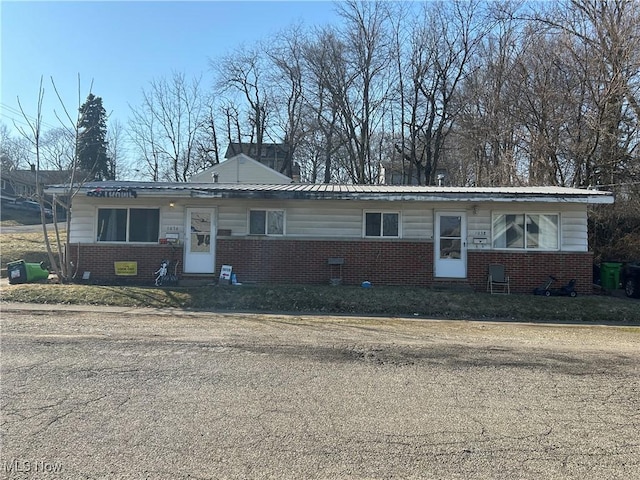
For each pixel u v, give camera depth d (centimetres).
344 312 1152
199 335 807
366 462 357
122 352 673
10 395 487
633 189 1925
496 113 2547
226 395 498
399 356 686
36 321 931
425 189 1510
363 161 3666
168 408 458
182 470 339
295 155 4419
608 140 1927
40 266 1514
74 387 514
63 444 377
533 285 1416
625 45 1795
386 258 1452
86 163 4750
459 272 1446
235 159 3262
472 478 336
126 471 336
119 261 1489
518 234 1445
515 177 2222
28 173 5284
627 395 522
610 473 346
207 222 1496
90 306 1151
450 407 477
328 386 536
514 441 399
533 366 641
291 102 4250
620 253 1831
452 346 764
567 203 1380
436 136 3428
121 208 1509
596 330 978
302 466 348
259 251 1470
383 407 473
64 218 5144
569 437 409
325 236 1476
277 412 454
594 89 1928
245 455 364
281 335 826
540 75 2186
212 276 1480
